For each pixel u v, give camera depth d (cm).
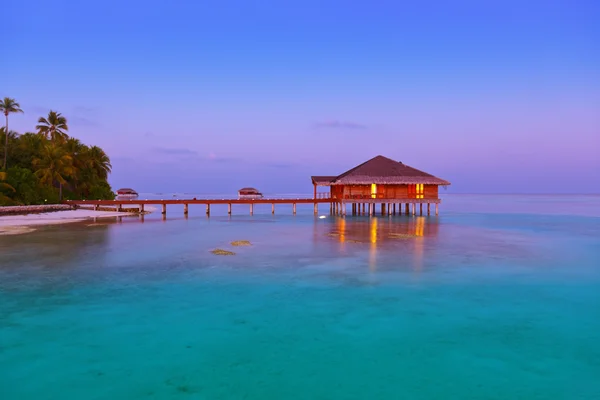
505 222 4397
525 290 1490
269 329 1102
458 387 811
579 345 1009
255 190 10656
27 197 4825
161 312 1230
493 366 898
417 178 4822
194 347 987
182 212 6312
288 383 822
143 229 3381
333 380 835
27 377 841
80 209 5441
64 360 915
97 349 972
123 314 1209
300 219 4628
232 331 1087
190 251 2239
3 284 1523
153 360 917
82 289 1462
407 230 3431
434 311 1255
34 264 1872
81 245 2431
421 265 1909
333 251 2273
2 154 5359
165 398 766
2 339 1026
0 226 3447
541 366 899
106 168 7150
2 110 5216
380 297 1395
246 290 1466
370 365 902
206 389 798
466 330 1103
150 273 1708
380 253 2219
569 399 770
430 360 927
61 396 771
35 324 1127
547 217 5262
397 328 1115
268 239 2770
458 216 5406
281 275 1691
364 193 4806
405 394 784
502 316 1215
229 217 4959
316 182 5156
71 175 5941
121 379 834
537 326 1136
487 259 2070
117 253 2166
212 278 1631
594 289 1509
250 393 784
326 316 1205
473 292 1460
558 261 2033
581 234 3247
